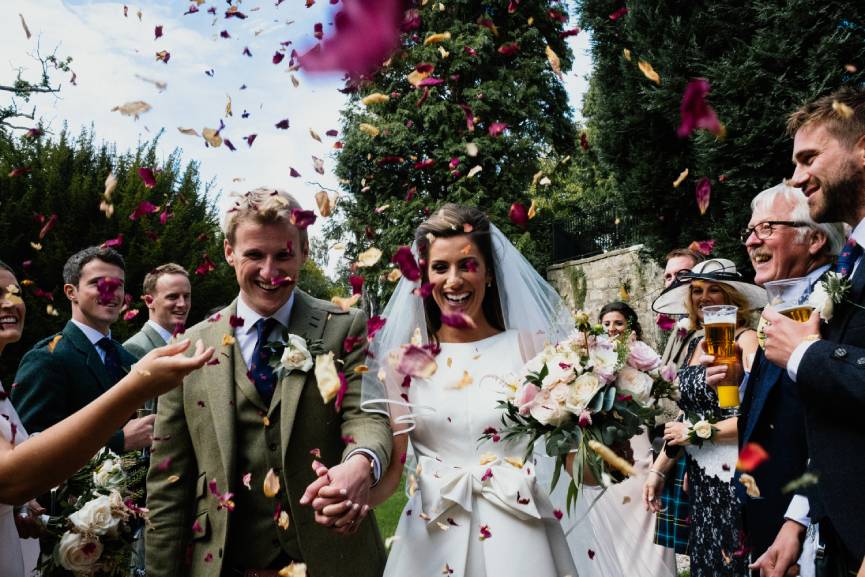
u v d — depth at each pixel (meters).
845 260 2.00
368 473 2.03
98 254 3.60
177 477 2.29
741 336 3.21
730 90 6.33
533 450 2.39
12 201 13.34
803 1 5.87
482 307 2.62
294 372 2.25
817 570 1.87
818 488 1.81
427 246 2.49
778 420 2.22
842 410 1.73
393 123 15.41
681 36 7.12
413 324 2.58
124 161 15.30
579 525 2.45
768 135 6.16
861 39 5.71
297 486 2.22
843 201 1.97
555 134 16.89
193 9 1.90
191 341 2.36
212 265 3.01
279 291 2.30
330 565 2.21
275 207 2.22
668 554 3.79
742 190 6.46
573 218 15.66
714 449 3.13
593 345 2.31
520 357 2.53
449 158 15.46
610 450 2.14
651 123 7.87
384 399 2.34
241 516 2.24
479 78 15.84
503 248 2.61
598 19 8.22
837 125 1.96
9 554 1.86
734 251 6.60
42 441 1.29
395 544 2.40
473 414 2.39
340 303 2.23
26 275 13.51
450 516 2.29
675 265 4.41
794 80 6.05
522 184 16.39
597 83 8.72
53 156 14.09
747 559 2.93
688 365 3.59
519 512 2.25
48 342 3.43
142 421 3.17
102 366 3.46
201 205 15.82
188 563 2.24
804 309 2.02
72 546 2.15
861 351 1.73
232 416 2.25
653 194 8.05
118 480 2.37
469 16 14.89
